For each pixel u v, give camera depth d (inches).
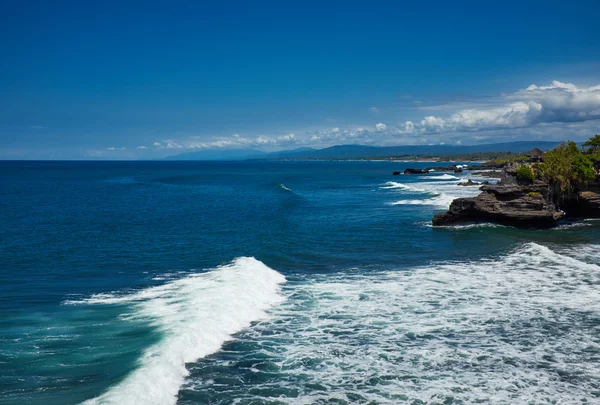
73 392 514.3
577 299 897.5
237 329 743.1
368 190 3809.1
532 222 1721.2
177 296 871.7
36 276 1039.0
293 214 2180.1
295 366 616.1
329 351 663.8
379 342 696.4
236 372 596.4
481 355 650.2
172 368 581.3
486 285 1000.2
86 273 1067.9
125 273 1067.3
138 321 733.9
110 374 555.2
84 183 5157.5
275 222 1894.7
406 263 1213.1
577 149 2218.3
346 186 4416.8
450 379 581.6
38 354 612.7
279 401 527.5
